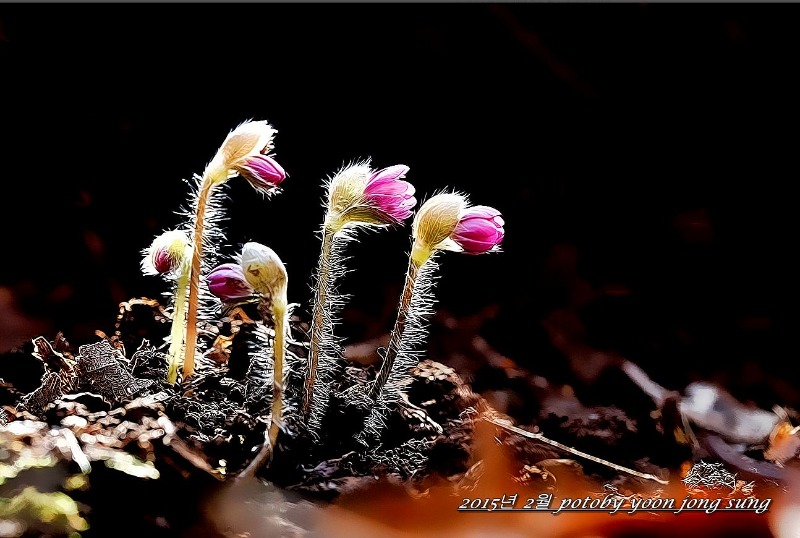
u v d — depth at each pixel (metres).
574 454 0.74
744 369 0.83
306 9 0.89
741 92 0.91
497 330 0.84
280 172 0.71
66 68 0.87
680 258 0.90
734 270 0.89
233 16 0.88
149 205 0.87
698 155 0.92
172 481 0.69
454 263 0.88
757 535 0.72
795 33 0.89
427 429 0.73
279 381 0.70
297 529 0.69
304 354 0.76
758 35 0.90
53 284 0.82
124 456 0.69
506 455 0.74
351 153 0.90
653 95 0.92
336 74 0.90
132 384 0.72
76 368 0.73
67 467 0.69
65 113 0.87
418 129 0.91
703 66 0.91
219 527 0.69
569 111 0.92
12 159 0.86
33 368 0.75
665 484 0.74
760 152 0.92
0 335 0.78
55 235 0.84
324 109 0.90
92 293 0.82
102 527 0.68
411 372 0.75
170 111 0.88
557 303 0.87
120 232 0.85
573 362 0.82
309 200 0.89
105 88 0.88
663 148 0.92
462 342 0.83
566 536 0.71
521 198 0.91
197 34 0.88
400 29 0.90
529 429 0.76
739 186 0.92
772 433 0.77
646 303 0.87
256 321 0.76
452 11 0.90
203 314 0.74
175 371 0.73
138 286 0.83
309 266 0.86
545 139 0.92
